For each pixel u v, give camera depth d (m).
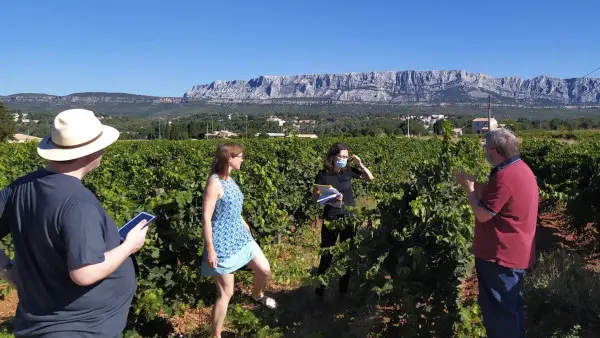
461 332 4.29
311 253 8.46
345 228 5.72
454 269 4.38
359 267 4.89
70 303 2.53
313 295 6.00
